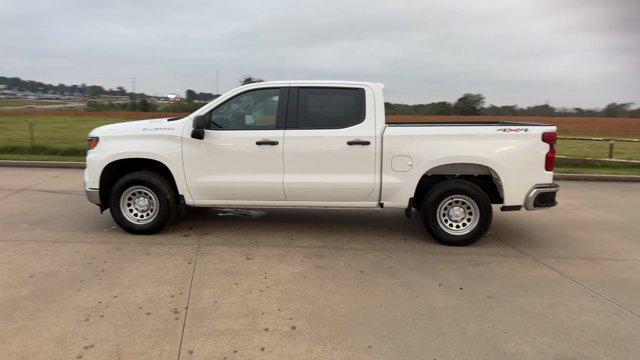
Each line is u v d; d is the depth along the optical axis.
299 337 3.71
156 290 4.50
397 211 7.93
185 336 3.67
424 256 5.72
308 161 5.97
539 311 4.27
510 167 5.87
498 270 5.30
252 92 6.07
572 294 4.67
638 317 4.19
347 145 5.91
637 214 8.12
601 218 7.83
